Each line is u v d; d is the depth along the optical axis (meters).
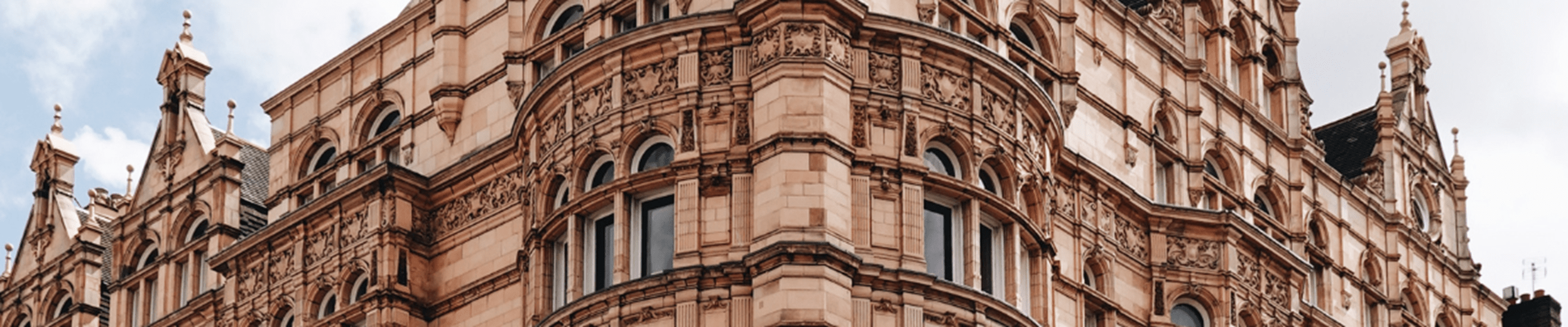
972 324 52.38
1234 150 63.91
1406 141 72.25
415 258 59.06
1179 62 63.41
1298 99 67.31
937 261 53.28
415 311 58.47
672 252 53.06
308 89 64.50
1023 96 55.75
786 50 52.72
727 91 53.16
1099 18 61.16
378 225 58.81
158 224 66.94
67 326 68.94
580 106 55.28
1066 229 57.94
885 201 52.56
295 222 61.00
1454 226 73.94
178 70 68.94
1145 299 59.97
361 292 59.44
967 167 53.94
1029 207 55.97
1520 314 75.62
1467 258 73.12
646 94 54.09
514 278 56.91
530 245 55.59
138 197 68.19
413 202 59.56
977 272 53.12
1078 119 59.38
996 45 57.62
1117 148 60.47
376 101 62.28
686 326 51.41
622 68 54.56
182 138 67.69
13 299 71.44
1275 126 65.81
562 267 55.06
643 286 52.00
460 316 58.00
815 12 53.03
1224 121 64.00
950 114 53.97
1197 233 60.94
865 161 52.47
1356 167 71.81
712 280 51.56
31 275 70.94
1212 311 60.34
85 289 68.75
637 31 54.31
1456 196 74.44
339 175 62.47
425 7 61.62
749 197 52.19
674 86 53.78
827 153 51.81
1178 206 60.81
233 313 62.06
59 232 71.19
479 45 60.34
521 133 57.19
